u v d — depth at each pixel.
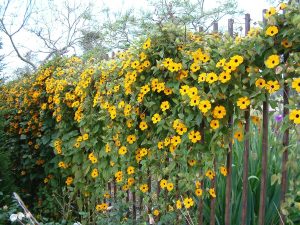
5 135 4.80
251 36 2.11
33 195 4.98
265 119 2.17
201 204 2.58
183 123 2.53
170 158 2.83
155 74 2.77
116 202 3.24
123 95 3.13
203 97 2.32
